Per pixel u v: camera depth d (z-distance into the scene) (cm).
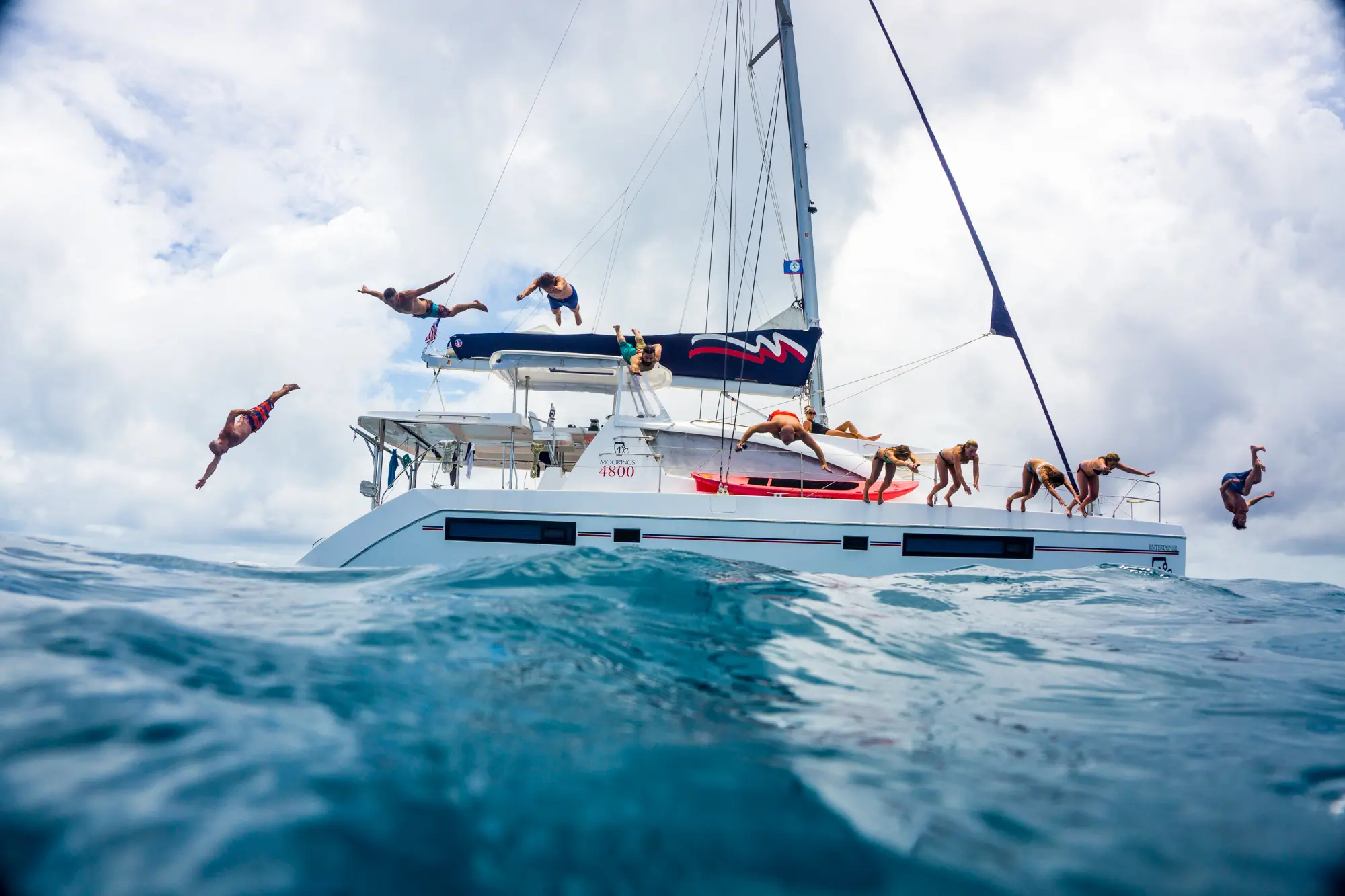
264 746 177
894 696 294
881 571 962
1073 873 158
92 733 172
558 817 165
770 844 162
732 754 214
